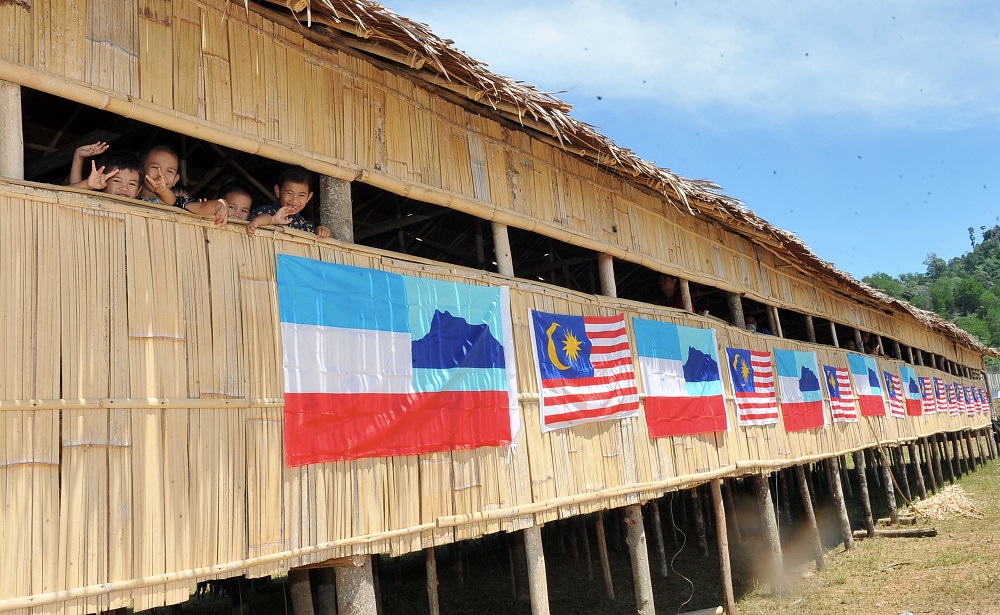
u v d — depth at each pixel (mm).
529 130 7121
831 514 19297
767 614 9703
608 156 7195
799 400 12391
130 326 3877
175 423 3963
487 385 6031
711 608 9555
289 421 4492
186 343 4094
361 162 5426
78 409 3607
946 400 23672
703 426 9211
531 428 6465
